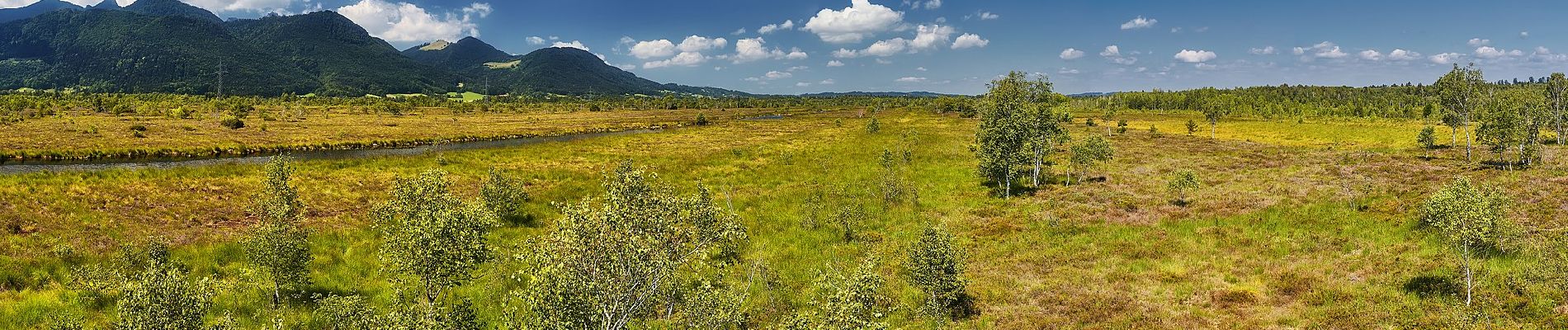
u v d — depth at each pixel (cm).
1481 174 3728
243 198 3672
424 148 7956
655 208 1068
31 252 2325
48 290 1959
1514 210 2575
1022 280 2081
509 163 5759
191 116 11806
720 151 7094
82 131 7831
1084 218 3002
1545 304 1490
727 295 1334
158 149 6475
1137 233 2664
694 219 1191
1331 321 1573
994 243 2609
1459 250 1903
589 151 7131
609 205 1032
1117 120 13200
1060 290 1956
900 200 3597
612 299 1040
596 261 1025
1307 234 2466
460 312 1348
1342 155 5338
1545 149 4906
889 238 2758
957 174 4653
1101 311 1744
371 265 2327
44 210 3027
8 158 5791
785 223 3119
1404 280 1816
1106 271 2127
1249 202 3177
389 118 13688
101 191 3591
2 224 2653
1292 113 13812
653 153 6869
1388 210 2748
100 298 1834
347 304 1524
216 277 2161
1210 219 2867
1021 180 4222
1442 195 2102
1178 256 2289
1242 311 1689
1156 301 1809
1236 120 12369
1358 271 1958
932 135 8638
